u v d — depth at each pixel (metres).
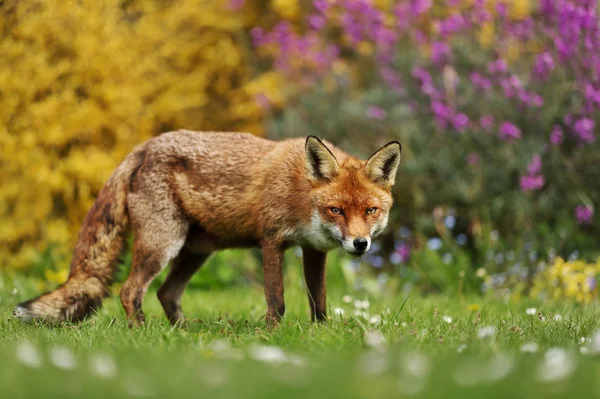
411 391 4.00
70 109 14.36
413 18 15.88
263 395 3.97
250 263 14.85
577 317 8.10
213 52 18.39
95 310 8.73
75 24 14.48
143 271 8.58
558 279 12.18
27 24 13.97
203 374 4.52
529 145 13.77
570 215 13.91
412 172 14.60
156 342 6.55
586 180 13.81
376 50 16.19
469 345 5.93
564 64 13.75
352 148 15.24
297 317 8.48
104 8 15.22
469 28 15.22
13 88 14.03
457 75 14.80
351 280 13.62
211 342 6.52
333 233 8.09
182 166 8.70
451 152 14.55
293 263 14.11
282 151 8.55
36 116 14.06
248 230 8.59
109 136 15.14
